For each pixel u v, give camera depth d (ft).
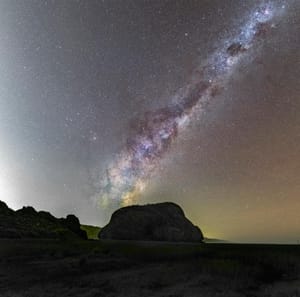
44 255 69.15
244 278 42.32
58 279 43.42
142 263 57.82
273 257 59.41
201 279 41.68
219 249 78.64
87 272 49.24
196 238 172.96
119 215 178.50
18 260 62.08
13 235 135.95
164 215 179.32
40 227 158.20
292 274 44.86
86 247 88.63
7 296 34.04
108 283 40.34
